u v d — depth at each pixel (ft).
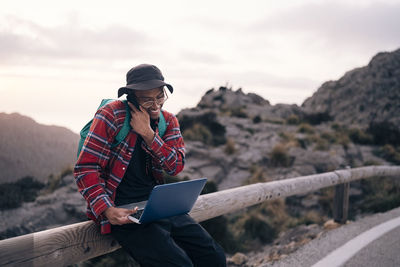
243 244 20.53
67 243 5.46
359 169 18.40
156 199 4.89
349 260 10.28
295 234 18.25
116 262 14.64
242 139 62.95
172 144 5.98
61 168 40.83
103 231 5.39
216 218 19.75
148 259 5.12
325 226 17.46
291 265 9.82
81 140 5.49
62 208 29.30
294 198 31.45
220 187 38.73
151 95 5.35
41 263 5.10
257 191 11.00
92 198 4.97
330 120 109.19
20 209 28.89
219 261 5.75
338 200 16.93
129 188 5.68
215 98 150.20
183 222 5.80
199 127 59.88
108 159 5.28
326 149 55.88
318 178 14.94
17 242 4.85
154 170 5.96
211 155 45.16
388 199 21.44
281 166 44.34
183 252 5.22
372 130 72.38
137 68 5.42
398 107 190.39
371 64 236.02
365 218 16.12
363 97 214.07
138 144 5.59
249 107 144.15
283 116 136.46
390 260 10.43
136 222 4.95
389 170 21.93
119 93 5.41
